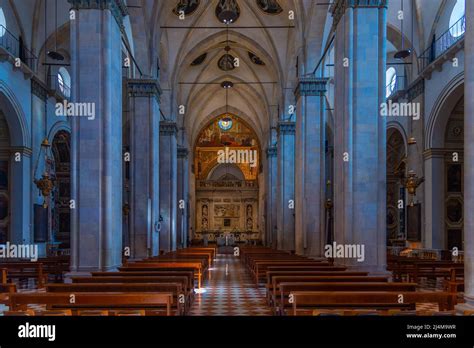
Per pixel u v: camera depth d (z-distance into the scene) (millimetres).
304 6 22391
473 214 8062
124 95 31922
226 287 15617
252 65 37500
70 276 12836
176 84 31234
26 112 22422
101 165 13297
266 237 43406
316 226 22250
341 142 14391
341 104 14492
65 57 26531
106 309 8367
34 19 23047
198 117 47750
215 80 39594
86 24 13391
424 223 23125
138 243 21688
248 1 28625
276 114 38688
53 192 26859
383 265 13492
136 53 21828
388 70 29141
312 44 22359
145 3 21656
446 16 21594
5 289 9797
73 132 13320
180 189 38719
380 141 13773
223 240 49094
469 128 8148
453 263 15344
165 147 30719
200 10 28875
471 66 8156
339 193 14383
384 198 13703
